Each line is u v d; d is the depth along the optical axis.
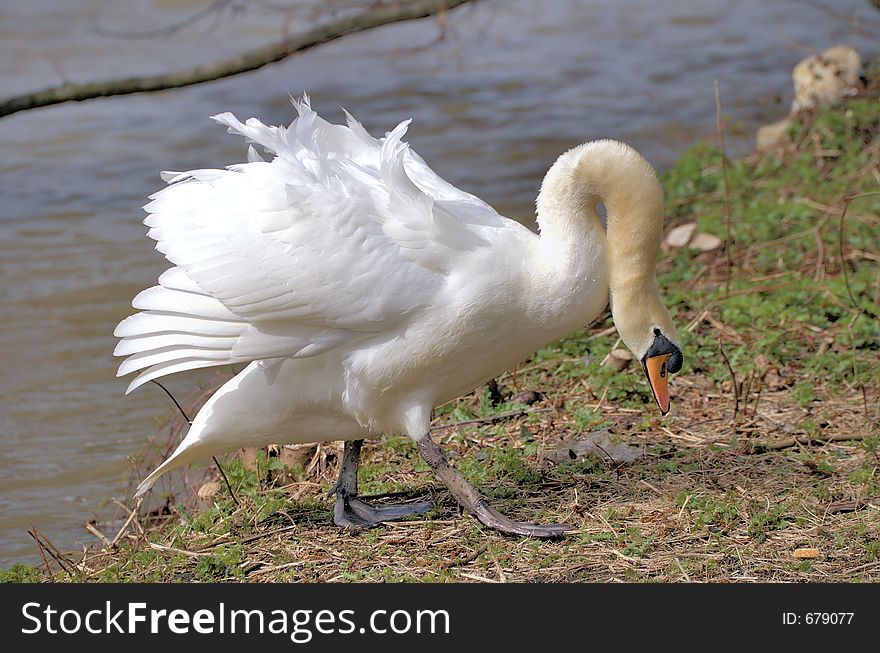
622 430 10.48
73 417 12.30
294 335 8.34
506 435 10.57
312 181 8.39
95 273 16.52
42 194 20.42
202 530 9.35
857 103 18.55
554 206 8.52
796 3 35.03
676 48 30.59
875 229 14.73
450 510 9.17
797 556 8.07
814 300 12.95
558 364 12.00
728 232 14.24
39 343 14.12
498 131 23.67
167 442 11.38
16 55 29.20
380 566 8.36
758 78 26.92
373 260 8.23
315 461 10.32
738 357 11.70
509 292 8.34
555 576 7.99
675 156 21.19
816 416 10.47
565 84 27.41
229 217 8.31
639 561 8.09
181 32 31.75
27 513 10.39
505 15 34.50
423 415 8.70
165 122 25.03
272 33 31.80
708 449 9.88
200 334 8.35
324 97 26.84
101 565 9.02
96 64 28.80
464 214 8.62
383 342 8.41
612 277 8.74
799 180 17.08
